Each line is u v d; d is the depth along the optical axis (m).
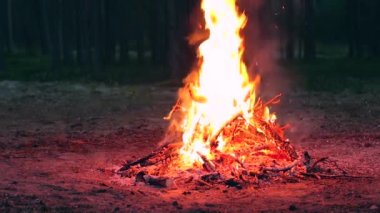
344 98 20.91
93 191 8.30
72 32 45.91
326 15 59.53
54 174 9.45
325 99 20.61
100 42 34.28
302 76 29.39
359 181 8.82
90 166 10.12
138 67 37.53
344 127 14.56
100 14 36.78
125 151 11.54
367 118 16.08
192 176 8.89
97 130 14.47
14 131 14.36
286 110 17.84
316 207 7.37
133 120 16.12
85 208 7.41
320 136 13.14
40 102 20.50
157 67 37.12
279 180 8.84
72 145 12.22
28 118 16.75
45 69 36.03
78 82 27.39
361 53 43.12
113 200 7.83
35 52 56.44
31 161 10.51
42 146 12.11
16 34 63.66
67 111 18.22
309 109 18.06
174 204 7.58
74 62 43.72
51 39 38.66
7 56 49.59
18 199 7.77
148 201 7.79
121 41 43.47
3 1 54.81
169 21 26.77
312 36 40.16
